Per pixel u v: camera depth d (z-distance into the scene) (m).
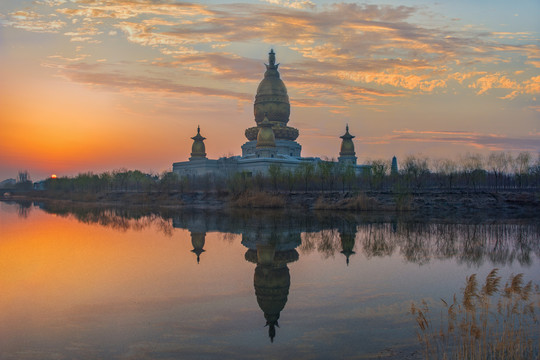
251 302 26.41
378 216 76.31
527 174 101.94
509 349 17.62
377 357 18.33
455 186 112.25
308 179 115.19
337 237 51.94
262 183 119.75
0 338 21.27
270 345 19.92
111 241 50.81
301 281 31.19
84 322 23.33
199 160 162.00
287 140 181.12
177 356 19.05
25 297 27.88
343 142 188.38
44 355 19.31
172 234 56.59
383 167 108.06
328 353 18.89
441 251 42.50
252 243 48.44
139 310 25.17
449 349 18.70
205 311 24.88
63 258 40.38
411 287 29.28
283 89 179.50
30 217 86.38
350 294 27.70
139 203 126.44
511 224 63.66
